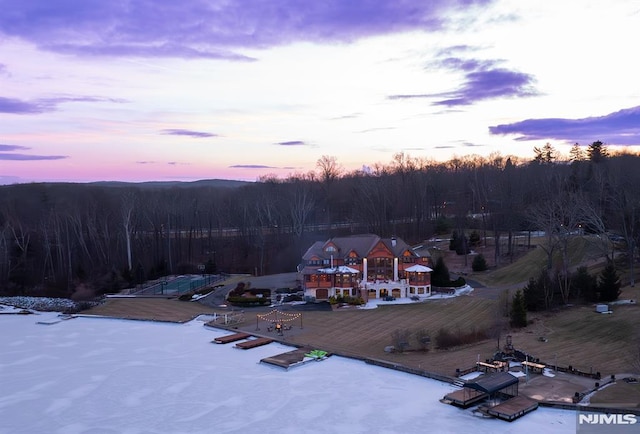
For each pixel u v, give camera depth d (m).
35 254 118.94
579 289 67.69
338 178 189.75
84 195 155.38
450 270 100.62
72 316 77.31
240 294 84.12
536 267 90.81
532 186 140.38
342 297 76.81
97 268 115.94
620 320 57.78
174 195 172.88
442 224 132.75
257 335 63.47
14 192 155.00
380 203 143.38
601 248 88.06
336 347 57.66
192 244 140.50
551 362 48.81
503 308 66.12
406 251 85.56
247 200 154.62
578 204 87.81
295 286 90.19
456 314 68.38
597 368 46.84
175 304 82.38
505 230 124.62
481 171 174.12
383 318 68.38
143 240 136.88
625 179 122.56
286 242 132.50
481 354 52.47
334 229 144.62
